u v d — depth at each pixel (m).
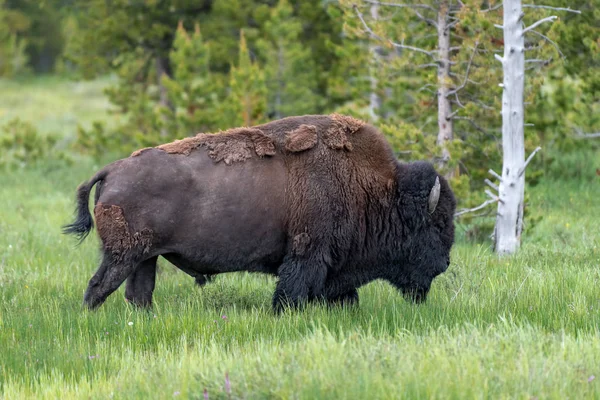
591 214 48.06
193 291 31.36
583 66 49.78
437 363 18.86
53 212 56.56
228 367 19.66
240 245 27.08
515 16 36.81
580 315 24.84
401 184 28.34
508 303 26.86
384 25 46.34
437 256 28.73
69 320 25.70
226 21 76.06
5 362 22.05
